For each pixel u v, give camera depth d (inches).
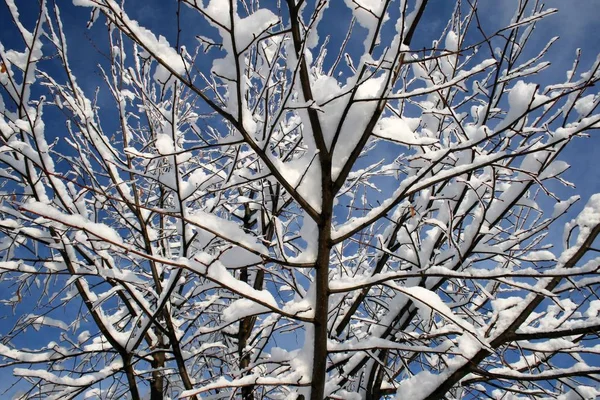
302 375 96.8
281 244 93.7
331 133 93.7
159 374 174.2
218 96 100.5
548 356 130.3
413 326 175.3
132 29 82.0
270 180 148.0
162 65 85.0
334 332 154.6
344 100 94.3
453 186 144.3
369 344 102.2
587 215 116.5
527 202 133.6
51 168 138.1
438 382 111.2
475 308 160.7
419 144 92.7
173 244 200.4
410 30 92.9
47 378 137.7
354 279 98.0
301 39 90.1
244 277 199.5
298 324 180.1
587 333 104.3
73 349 185.8
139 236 190.1
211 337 211.3
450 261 136.6
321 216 94.0
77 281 149.9
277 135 189.8
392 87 92.4
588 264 91.6
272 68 92.6
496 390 166.2
